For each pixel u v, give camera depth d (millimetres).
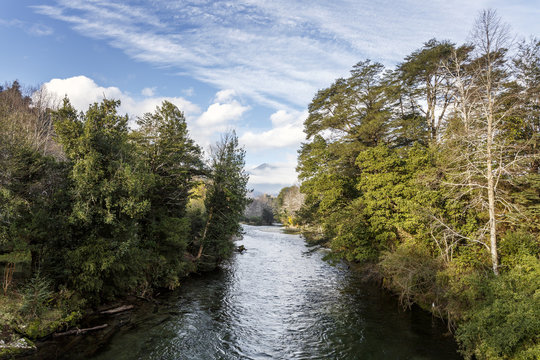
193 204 37594
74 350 12664
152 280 22328
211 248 32500
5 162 13953
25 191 14711
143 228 23453
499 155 15664
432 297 18641
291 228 96125
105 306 17453
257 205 158000
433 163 21047
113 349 13148
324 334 15898
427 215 17719
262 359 13242
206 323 16984
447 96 30031
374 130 29125
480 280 13680
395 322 17422
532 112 19141
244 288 24797
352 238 22531
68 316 14320
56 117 16547
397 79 32969
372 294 23125
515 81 20016
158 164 25406
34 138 24578
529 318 10211
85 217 14555
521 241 15047
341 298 22156
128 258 17625
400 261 18281
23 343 11984
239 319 17875
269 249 48344
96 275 15594
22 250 14195
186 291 23125
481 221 18125
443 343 14742
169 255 24750
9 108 27672
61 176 16078
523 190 17906
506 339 10523
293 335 15781
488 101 16188
